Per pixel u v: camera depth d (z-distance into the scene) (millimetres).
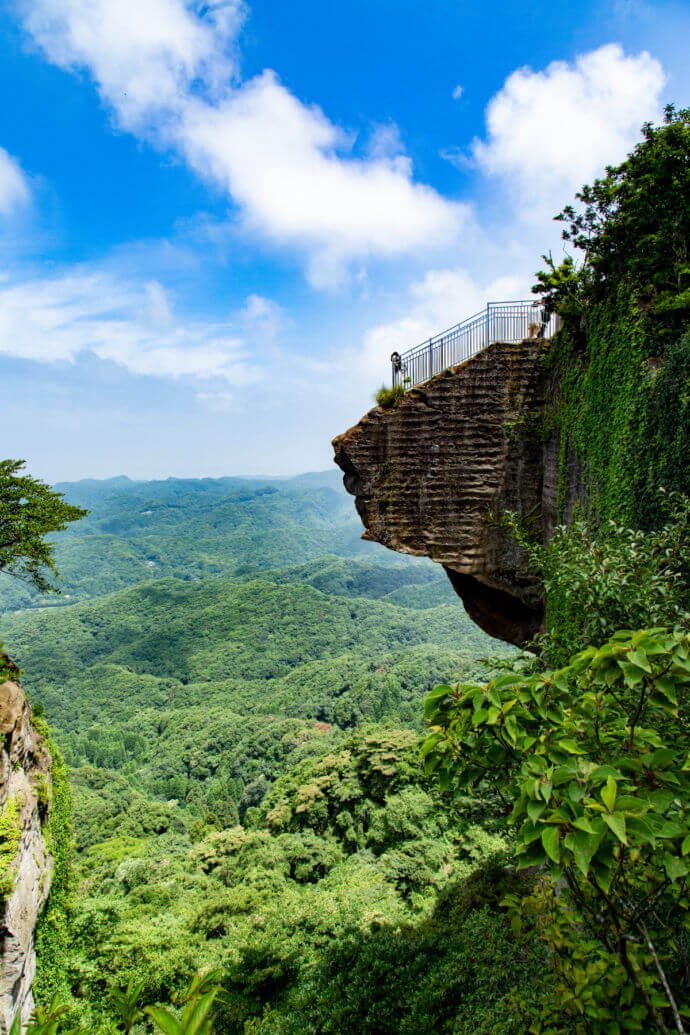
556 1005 3297
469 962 12281
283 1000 18781
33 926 16703
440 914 19219
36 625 198875
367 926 21016
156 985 20547
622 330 10961
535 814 2520
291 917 23219
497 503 14344
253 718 108250
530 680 3137
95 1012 19328
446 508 14516
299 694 120812
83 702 140125
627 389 10570
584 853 2338
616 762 2736
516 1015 5285
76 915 24531
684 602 6875
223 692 141625
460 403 14352
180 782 89250
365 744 41031
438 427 14430
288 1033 14430
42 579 20844
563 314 12961
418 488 14594
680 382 8930
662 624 5477
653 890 2844
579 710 3104
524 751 3121
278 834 38531
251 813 54344
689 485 8547
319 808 37750
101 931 23625
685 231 11289
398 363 15094
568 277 13297
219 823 57781
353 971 15508
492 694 3102
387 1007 13602
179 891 30656
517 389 14195
